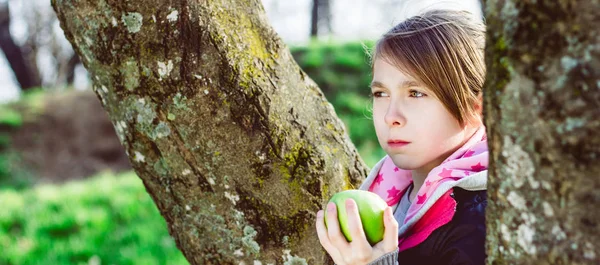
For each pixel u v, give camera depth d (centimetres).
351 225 120
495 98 91
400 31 143
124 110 139
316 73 1180
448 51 140
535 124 85
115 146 1323
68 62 2005
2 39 1802
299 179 141
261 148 136
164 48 131
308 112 147
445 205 132
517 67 86
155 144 139
